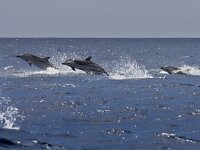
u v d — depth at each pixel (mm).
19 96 40969
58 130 24641
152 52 191000
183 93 43875
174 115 30016
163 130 24672
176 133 23875
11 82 55688
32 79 60000
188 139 22406
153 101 37625
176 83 54438
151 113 30922
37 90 46406
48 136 22938
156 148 20672
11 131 23844
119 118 28797
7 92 44562
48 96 40938
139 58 137000
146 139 22438
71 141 21891
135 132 24172
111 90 46469
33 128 25125
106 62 113062
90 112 31266
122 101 37562
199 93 43906
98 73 59406
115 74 67812
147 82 55625
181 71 71188
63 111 31703
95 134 23609
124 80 58219
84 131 24438
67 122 27234
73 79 59719
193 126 25938
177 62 114750
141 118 28797
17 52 175250
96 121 27672
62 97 40188
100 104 35594
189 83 54656
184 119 28391
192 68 79938
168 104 35781
